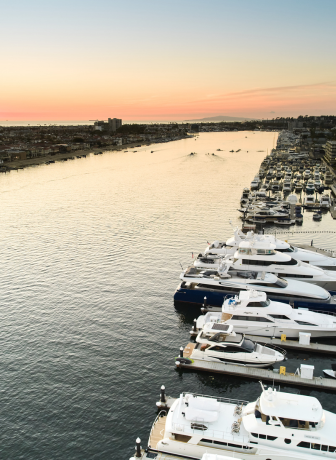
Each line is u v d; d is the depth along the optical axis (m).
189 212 106.31
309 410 25.09
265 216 96.88
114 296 53.84
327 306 46.81
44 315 48.41
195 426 26.19
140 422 31.05
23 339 42.91
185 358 37.62
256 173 190.00
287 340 41.47
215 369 36.56
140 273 62.19
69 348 41.22
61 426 30.67
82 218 99.75
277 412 24.91
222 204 117.12
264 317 42.12
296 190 143.25
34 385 35.38
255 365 36.97
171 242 78.69
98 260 68.19
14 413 32.00
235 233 64.00
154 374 36.97
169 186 152.62
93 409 32.44
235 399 32.66
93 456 27.92
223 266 52.38
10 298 53.16
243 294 44.31
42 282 58.59
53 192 140.50
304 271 51.78
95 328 45.31
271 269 52.09
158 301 52.38
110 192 139.62
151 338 43.22
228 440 25.31
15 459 27.64
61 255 71.00
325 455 24.23
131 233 85.38
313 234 87.38
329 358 39.22
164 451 26.70
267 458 24.91
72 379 36.25
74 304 51.41
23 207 113.75
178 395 33.97
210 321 42.97
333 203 121.44
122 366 38.19
